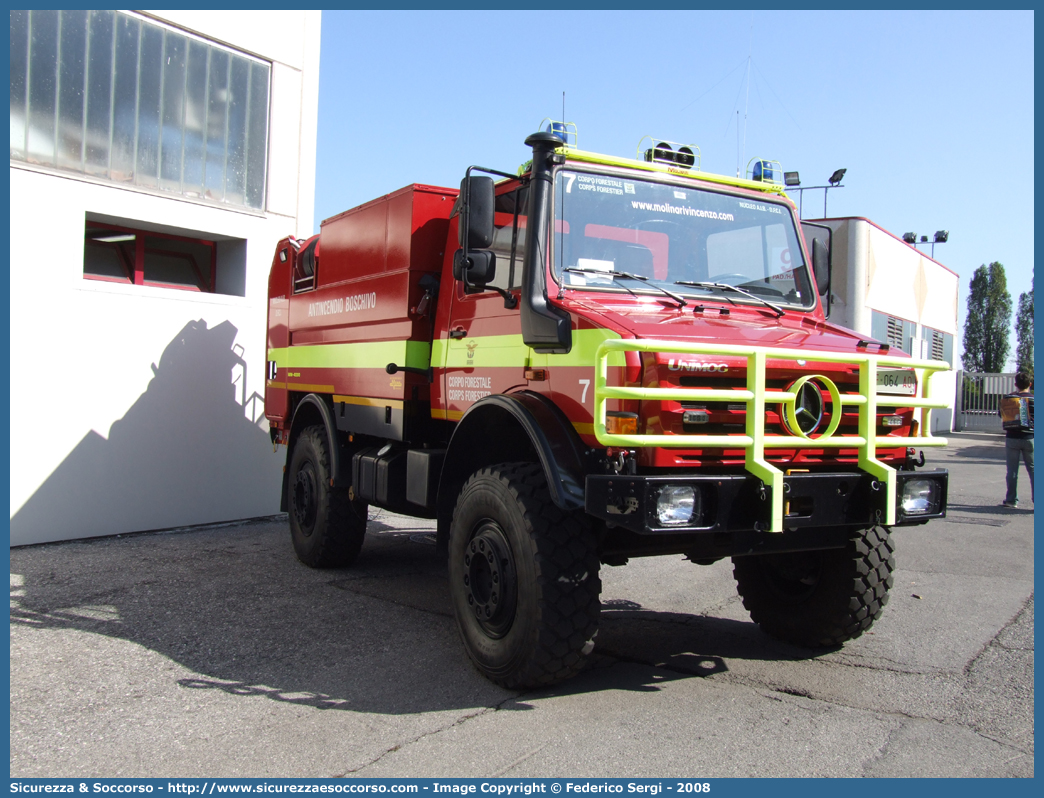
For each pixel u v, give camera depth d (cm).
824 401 389
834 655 466
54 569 652
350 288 623
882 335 1970
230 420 875
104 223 805
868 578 453
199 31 821
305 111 930
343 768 318
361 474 597
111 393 779
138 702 384
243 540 788
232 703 384
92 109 752
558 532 386
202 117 836
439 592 600
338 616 533
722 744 343
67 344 746
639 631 514
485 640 416
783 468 381
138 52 782
